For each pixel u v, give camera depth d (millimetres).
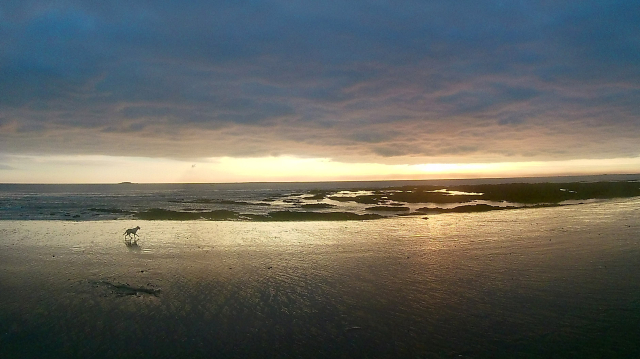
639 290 13891
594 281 15000
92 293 14430
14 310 12852
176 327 11523
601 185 79250
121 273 17094
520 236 25094
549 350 9914
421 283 15297
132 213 44875
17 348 10375
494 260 18703
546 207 47469
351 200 64875
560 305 12695
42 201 69938
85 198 81000
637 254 19016
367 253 20859
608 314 11906
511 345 10195
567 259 18453
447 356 9758
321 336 10898
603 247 20766
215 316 12273
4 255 20984
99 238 26625
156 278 16266
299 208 51062
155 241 25203
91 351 10195
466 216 38969
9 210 50344
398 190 92625
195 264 18641
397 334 10945
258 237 26656
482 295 13812
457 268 17391
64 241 25438
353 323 11695
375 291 14453
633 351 9758
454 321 11703
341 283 15430
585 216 35438
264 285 15227
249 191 121312
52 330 11391
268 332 11172
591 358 9516
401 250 21531
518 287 14547
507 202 56500
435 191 80250
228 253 21141
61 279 16219
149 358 9844
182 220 38406
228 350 10188
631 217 33812
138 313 12531
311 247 22750
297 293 14297
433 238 25297
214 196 87812
